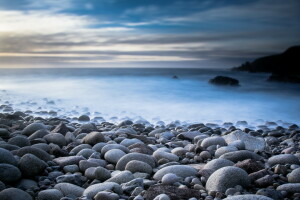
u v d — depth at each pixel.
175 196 3.37
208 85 22.08
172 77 26.22
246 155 4.86
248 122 10.62
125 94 17.66
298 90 20.14
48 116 10.79
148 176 4.21
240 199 3.10
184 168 4.22
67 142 6.14
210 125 9.74
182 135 6.99
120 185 3.79
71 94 17.55
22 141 5.42
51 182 4.04
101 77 27.48
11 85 22.20
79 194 3.67
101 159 5.00
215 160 4.42
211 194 3.53
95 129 7.44
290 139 7.25
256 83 23.80
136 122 9.62
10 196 3.31
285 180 4.13
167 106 13.88
